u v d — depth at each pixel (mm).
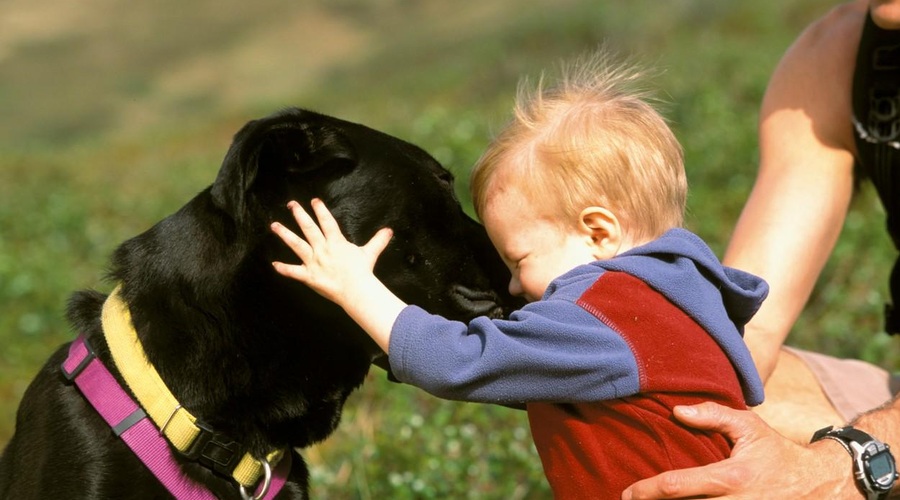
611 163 3807
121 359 3924
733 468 3578
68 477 3883
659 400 3557
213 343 3938
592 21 25234
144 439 3873
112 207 16188
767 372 4609
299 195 3980
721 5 24625
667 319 3594
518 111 4070
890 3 4328
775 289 4590
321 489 6199
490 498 5902
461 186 9953
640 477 3588
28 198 17375
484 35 35969
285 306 3979
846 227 8789
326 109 27406
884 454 3826
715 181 10766
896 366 6742
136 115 50750
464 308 4246
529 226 3920
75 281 11492
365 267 3809
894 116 4496
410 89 26750
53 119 51188
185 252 3994
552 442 3752
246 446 3986
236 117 29406
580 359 3496
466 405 6637
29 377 8844
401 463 6195
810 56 4848
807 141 4766
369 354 4180
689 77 16359
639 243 3867
